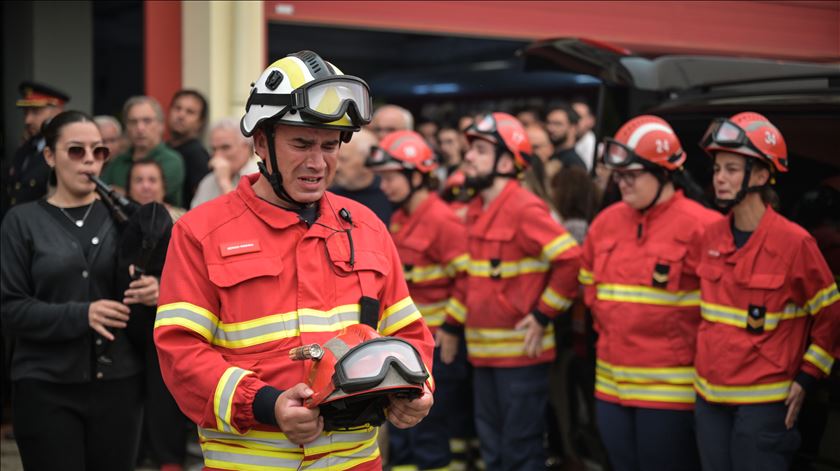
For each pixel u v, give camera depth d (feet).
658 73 18.72
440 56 49.03
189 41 24.35
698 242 15.06
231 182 20.40
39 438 13.28
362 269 9.61
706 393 14.29
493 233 17.79
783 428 13.83
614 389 15.75
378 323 9.75
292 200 9.42
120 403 13.62
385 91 45.62
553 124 25.43
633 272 15.47
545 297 17.22
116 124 22.77
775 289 13.75
